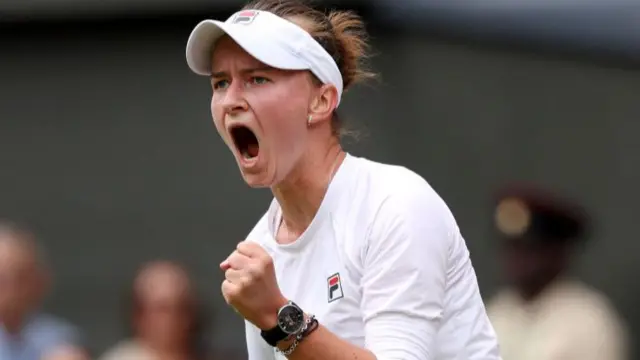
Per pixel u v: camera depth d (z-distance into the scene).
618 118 26.95
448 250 10.97
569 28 26.67
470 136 27.12
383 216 10.83
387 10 26.38
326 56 10.94
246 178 10.95
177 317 23.14
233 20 10.88
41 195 28.91
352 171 11.25
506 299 20.61
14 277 22.61
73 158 28.75
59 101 28.78
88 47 28.55
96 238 28.62
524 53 27.02
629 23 26.47
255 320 10.08
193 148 28.31
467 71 27.06
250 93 10.73
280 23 10.77
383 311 10.63
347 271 11.02
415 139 27.05
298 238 11.28
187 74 28.23
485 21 26.72
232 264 10.04
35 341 22.98
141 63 28.36
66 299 28.47
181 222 28.31
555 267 20.28
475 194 27.16
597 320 19.84
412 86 26.94
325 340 10.10
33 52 28.72
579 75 27.02
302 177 11.20
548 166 27.23
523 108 27.09
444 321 11.10
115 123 28.58
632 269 26.75
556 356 19.62
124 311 27.69
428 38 26.80
